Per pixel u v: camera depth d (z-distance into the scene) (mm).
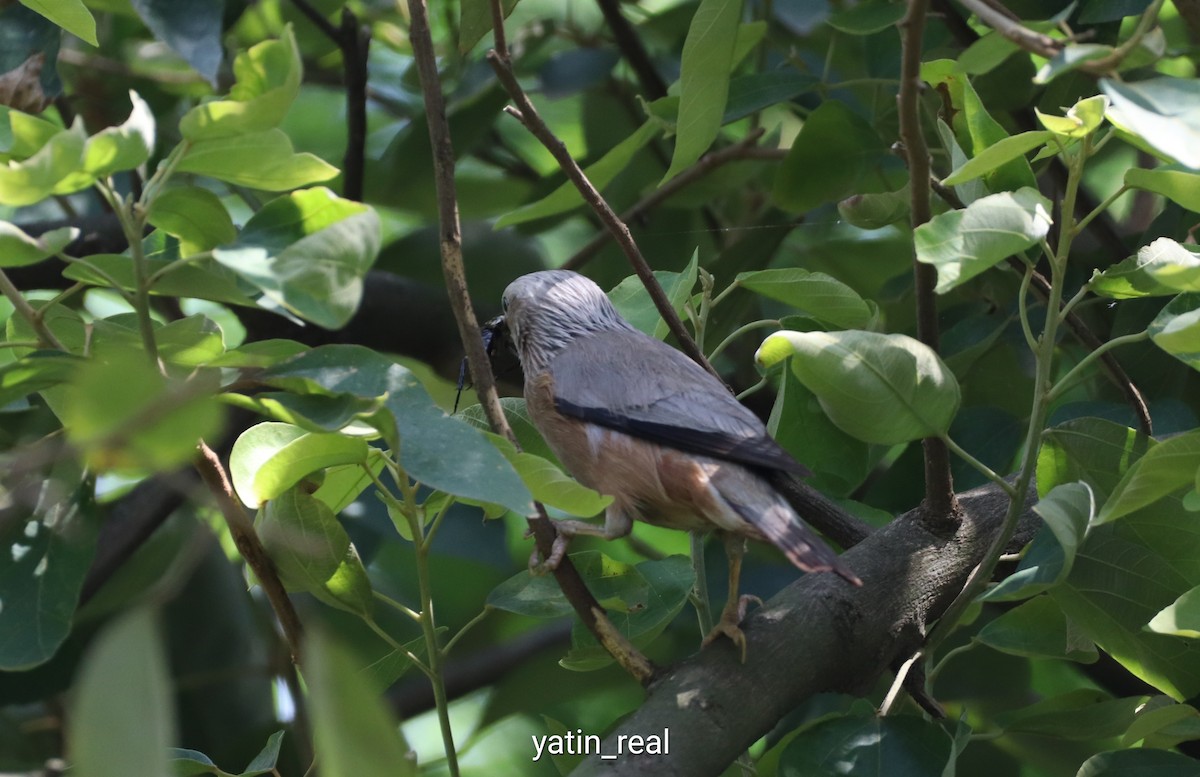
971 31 10516
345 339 12406
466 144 12969
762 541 7742
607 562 7859
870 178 10688
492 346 11266
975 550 8086
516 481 5773
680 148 8414
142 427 3912
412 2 7094
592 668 7973
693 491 7953
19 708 11898
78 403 3871
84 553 6484
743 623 7285
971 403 11562
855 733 7227
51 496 6512
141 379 3879
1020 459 12711
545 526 7223
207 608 12273
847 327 8633
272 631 11844
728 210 14312
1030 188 6453
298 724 10016
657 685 6938
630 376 8555
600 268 13617
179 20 8406
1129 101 5527
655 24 14188
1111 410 9453
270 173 5609
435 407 6070
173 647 12031
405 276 14117
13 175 5070
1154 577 7285
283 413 5891
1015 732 8172
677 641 12242
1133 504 6469
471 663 13234
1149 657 7398
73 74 13328
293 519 7250
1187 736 7422
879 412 6590
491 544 12477
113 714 3623
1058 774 10406
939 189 8008
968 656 11180
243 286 6523
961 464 10133
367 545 11844
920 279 7426
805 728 7289
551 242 16375
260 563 7188
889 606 7668
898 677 7375
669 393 8336
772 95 10312
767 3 12484
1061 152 6586
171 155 6000
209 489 6727
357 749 3725
